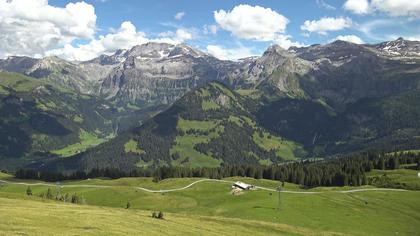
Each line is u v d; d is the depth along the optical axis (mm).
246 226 113688
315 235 113875
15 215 78938
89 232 72062
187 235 87438
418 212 172625
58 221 78562
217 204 191000
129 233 77375
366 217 158250
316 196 187125
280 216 153250
